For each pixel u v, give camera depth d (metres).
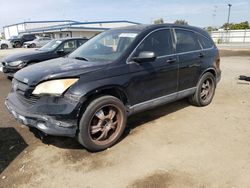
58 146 4.02
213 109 5.65
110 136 4.01
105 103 3.79
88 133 3.68
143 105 4.40
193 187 3.02
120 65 4.00
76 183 3.16
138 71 4.18
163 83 4.66
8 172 3.38
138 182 3.13
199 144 4.03
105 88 3.78
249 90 7.38
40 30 54.94
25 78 3.76
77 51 4.95
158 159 3.62
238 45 32.50
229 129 4.57
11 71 8.48
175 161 3.56
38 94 3.54
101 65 3.86
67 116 3.43
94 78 3.69
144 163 3.53
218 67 6.03
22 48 32.88
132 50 4.19
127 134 4.41
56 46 9.27
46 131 3.49
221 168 3.38
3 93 7.25
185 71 5.07
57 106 3.45
